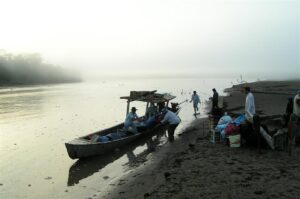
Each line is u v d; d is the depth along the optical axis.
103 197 9.92
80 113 35.03
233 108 28.61
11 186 11.55
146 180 11.00
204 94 59.56
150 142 17.88
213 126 16.80
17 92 90.00
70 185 11.45
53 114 34.75
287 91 45.03
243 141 13.52
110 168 13.33
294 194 8.18
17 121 29.81
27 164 14.53
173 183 9.82
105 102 50.25
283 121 15.84
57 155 16.06
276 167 10.45
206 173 10.44
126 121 18.41
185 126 22.28
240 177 9.73
